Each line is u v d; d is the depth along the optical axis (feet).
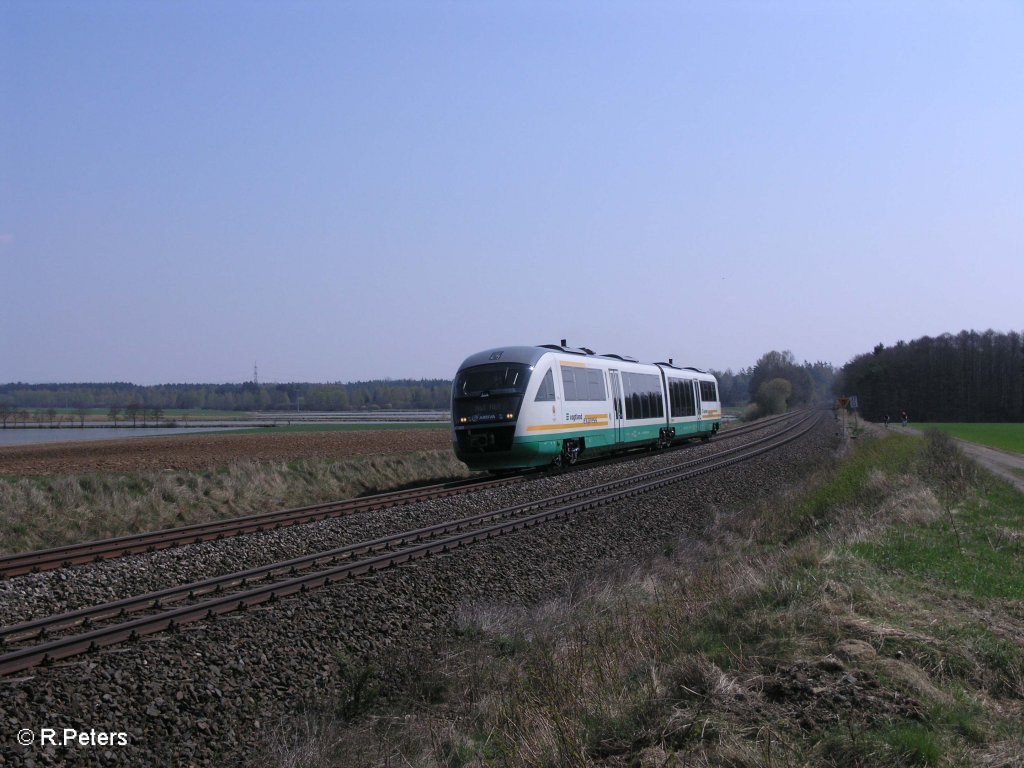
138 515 64.23
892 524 49.83
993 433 203.41
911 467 84.43
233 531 50.42
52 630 28.30
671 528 60.85
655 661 25.38
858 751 17.81
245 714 25.21
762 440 140.15
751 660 24.11
